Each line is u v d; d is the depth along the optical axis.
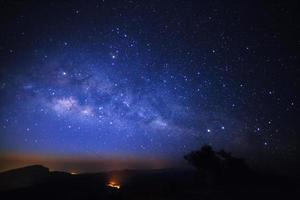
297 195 14.34
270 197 14.00
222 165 18.84
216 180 17.98
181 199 14.34
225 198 14.05
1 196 17.83
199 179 18.67
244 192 15.19
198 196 14.70
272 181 17.38
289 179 17.66
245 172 18.39
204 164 18.84
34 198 17.09
